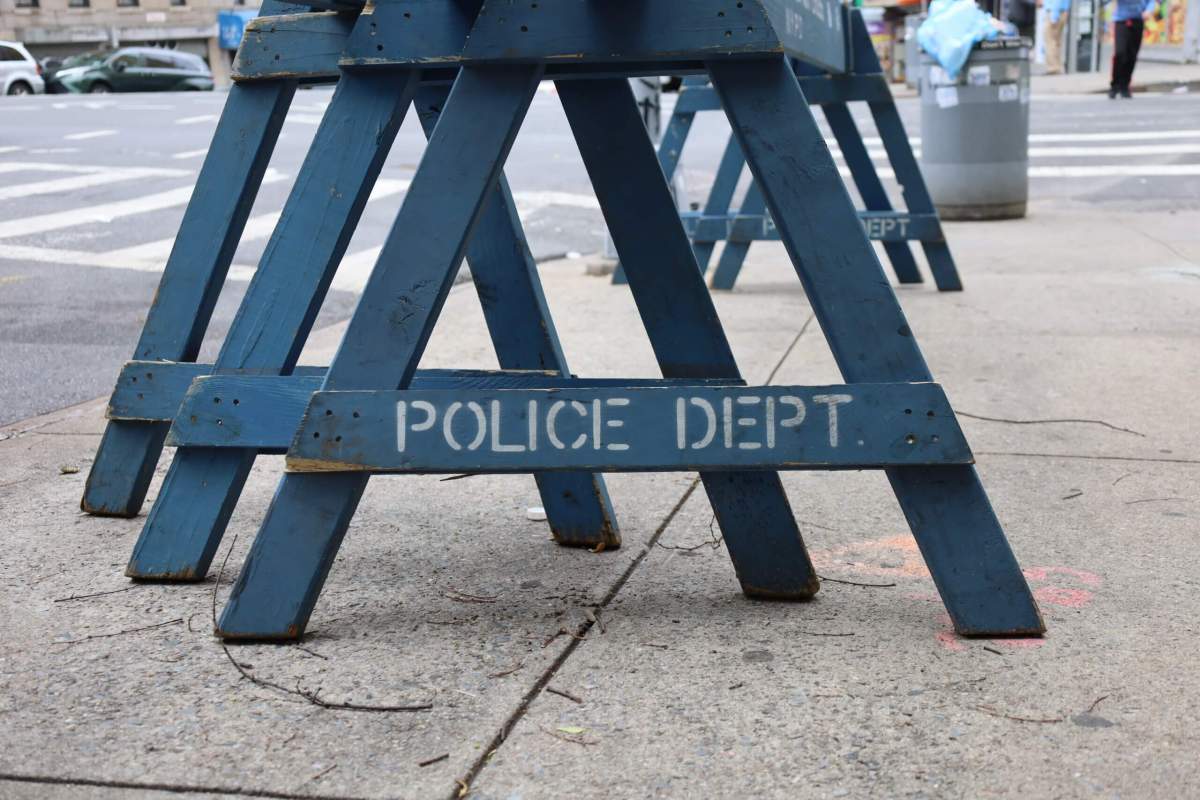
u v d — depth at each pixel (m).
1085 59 32.66
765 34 2.62
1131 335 6.37
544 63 2.72
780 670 2.65
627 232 3.26
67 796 2.19
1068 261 8.80
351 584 3.24
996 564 2.77
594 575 3.30
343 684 2.62
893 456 2.70
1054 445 4.52
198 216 3.64
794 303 7.66
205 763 2.29
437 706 2.51
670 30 2.64
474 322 7.01
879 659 2.69
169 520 3.28
